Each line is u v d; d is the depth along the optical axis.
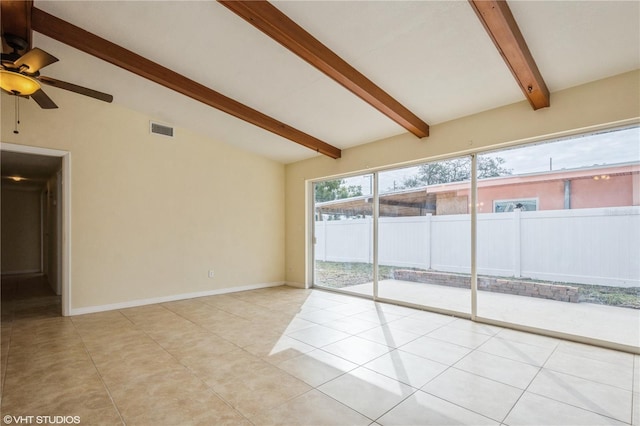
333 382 2.47
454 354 3.00
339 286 5.95
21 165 5.68
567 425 1.94
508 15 2.41
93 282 4.46
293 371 2.66
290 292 5.95
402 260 5.00
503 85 3.41
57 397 2.27
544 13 2.44
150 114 4.96
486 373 2.61
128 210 4.78
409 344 3.26
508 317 3.93
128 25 3.09
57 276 5.60
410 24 2.71
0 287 6.33
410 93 3.69
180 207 5.31
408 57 3.11
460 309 4.35
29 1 2.57
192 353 3.04
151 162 5.02
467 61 3.11
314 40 2.93
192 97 4.03
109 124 4.63
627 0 2.28
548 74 3.14
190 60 3.56
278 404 2.17
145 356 2.97
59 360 2.88
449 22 2.65
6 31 2.70
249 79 3.85
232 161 6.00
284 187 6.89
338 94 4.01
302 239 6.46
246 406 2.15
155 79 3.68
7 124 3.91
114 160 4.67
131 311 4.54
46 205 7.64
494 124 3.85
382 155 5.07
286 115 4.62
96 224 4.50
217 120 5.06
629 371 2.65
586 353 3.02
